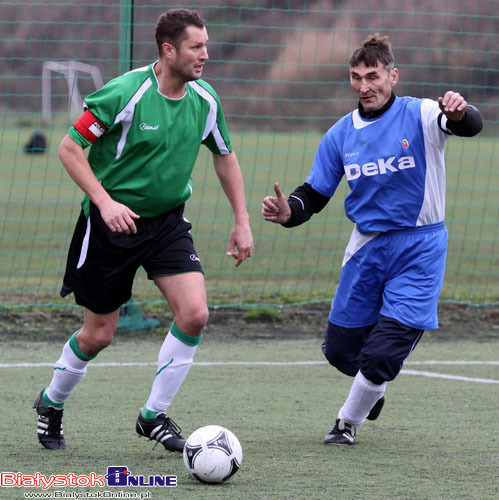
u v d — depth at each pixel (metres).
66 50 93.88
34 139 52.19
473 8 81.19
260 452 17.53
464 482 15.37
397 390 24.06
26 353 28.56
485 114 87.88
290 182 79.19
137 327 32.59
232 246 17.92
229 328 33.19
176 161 16.83
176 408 21.75
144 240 16.95
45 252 48.53
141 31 57.47
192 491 14.65
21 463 16.45
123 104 16.34
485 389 24.23
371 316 18.91
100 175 16.94
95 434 18.94
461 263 48.84
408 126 18.00
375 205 18.30
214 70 106.75
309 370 26.78
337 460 16.91
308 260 48.62
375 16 76.69
